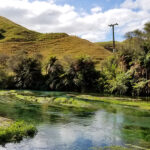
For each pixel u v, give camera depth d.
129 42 52.41
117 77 46.38
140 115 22.52
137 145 12.84
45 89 56.22
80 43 119.19
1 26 158.00
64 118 20.73
